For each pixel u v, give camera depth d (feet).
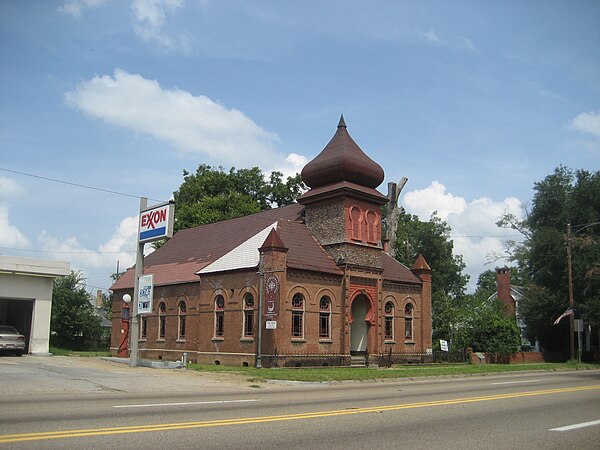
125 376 80.02
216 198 212.23
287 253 122.42
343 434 35.94
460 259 254.88
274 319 111.55
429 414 45.85
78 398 52.95
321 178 134.21
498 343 154.10
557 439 35.88
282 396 59.36
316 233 135.44
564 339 183.73
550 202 188.14
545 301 175.01
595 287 166.71
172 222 100.68
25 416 39.68
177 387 69.77
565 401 57.36
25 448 29.32
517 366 128.57
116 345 165.37
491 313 161.07
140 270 105.70
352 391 67.26
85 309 189.78
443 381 89.45
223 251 144.56
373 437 35.22
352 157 132.05
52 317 180.34
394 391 67.36
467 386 76.48
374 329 132.46
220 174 226.58
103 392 60.90
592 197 180.34
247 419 40.73
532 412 48.39
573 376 105.19
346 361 125.08
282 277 116.37
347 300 127.24
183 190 228.02
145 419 39.58
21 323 130.72
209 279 132.77
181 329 145.48
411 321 147.13
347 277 127.85
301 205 144.66
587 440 35.70
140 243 106.63
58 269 127.44
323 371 96.12
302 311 120.47
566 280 172.04
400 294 145.28
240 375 87.76
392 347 139.54
